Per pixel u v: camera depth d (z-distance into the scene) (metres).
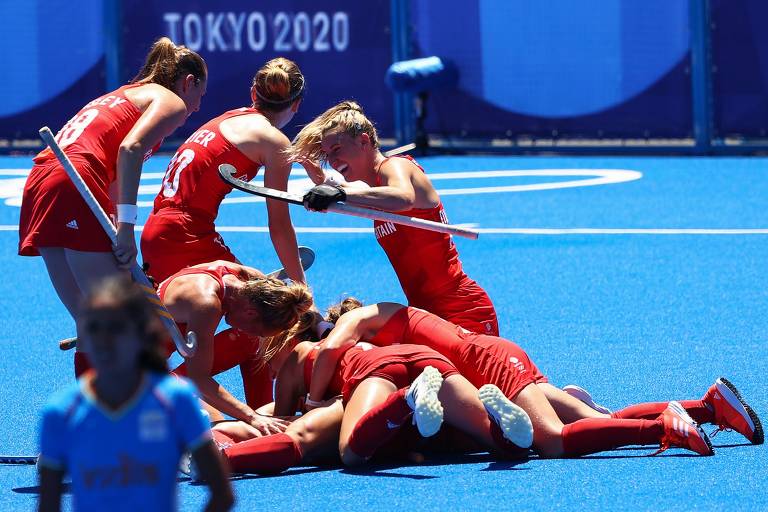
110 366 9.23
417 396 15.01
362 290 28.47
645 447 16.56
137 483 9.32
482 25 50.84
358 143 17.73
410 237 18.06
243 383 19.39
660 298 27.05
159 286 17.23
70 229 16.31
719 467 15.41
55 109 53.94
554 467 15.64
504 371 16.38
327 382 16.64
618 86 50.03
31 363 22.48
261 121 18.56
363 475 15.55
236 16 51.81
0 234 37.41
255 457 15.51
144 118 16.66
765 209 38.75
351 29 51.44
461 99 51.91
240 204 42.34
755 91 48.84
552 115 50.84
